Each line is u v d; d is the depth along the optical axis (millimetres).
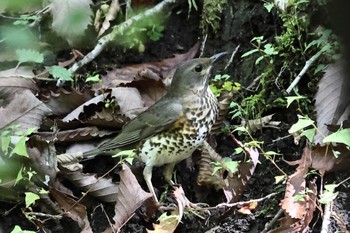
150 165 9359
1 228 9109
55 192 9203
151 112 9281
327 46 9625
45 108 9891
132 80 11023
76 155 9664
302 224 8242
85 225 8945
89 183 9352
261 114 10391
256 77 10977
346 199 8594
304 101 9953
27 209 9234
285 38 10453
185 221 9094
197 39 12438
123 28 12117
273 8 11031
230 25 11641
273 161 9047
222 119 10359
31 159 9273
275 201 8977
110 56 12086
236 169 9320
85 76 11586
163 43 12391
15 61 11547
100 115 10266
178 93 9242
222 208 9133
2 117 9711
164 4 12367
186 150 9297
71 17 11211
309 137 8758
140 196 8891
